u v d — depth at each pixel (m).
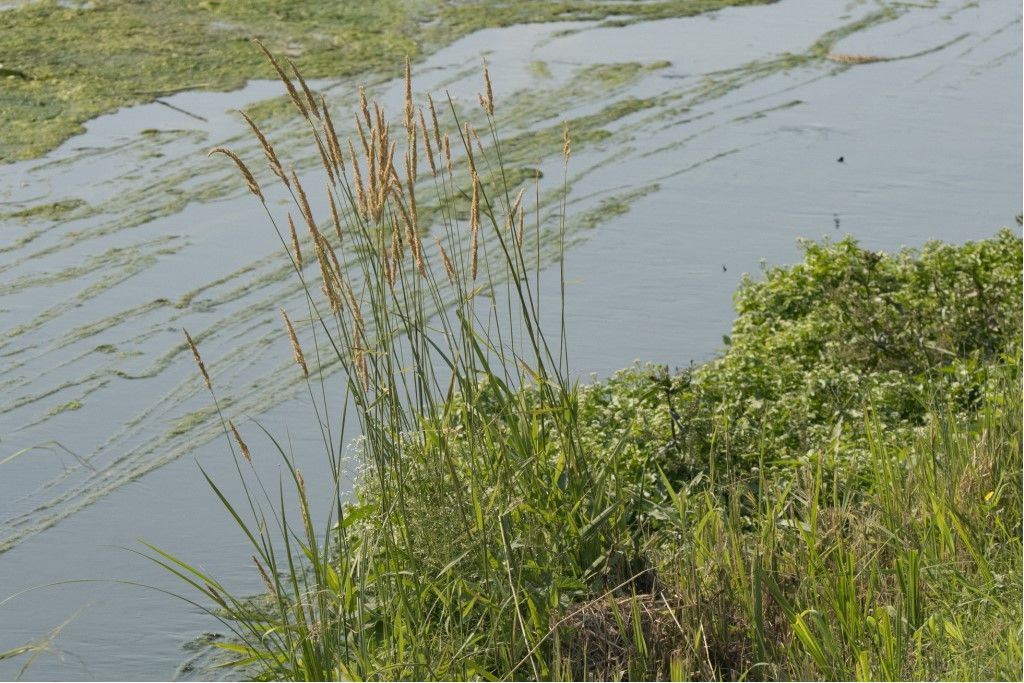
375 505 5.69
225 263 12.73
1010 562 5.61
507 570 5.33
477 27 23.02
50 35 20.92
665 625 5.29
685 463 7.02
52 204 14.16
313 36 21.78
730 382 8.34
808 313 9.98
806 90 19.97
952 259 10.23
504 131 17.12
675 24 24.31
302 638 4.98
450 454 5.60
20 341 10.98
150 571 7.79
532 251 13.09
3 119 16.95
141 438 9.48
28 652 7.01
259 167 15.39
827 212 14.54
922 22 25.33
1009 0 27.77
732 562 5.49
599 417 7.55
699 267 12.85
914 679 4.81
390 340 5.50
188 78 19.06
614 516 5.77
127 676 6.74
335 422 9.70
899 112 18.89
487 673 5.09
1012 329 8.90
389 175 5.17
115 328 11.27
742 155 16.56
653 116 18.11
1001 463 6.30
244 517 8.41
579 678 5.14
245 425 9.66
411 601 5.37
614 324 11.41
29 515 8.47
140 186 14.80
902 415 7.93
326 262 5.20
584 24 23.78
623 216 14.18
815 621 4.89
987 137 17.69
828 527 5.84
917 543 5.73
